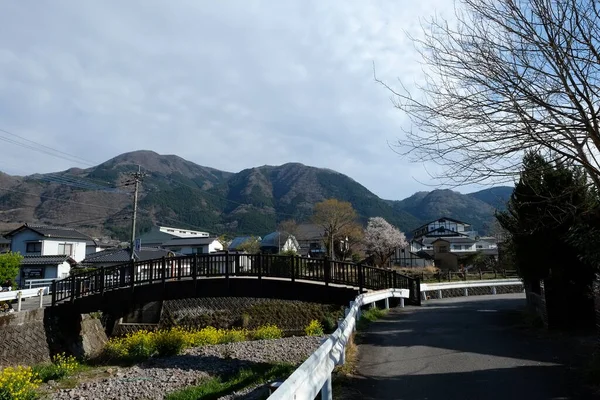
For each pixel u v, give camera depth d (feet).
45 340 57.72
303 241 249.96
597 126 19.53
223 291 56.34
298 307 85.76
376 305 57.88
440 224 229.04
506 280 89.61
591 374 20.54
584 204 26.00
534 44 19.70
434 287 77.00
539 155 22.52
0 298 61.57
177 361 44.45
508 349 28.27
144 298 58.39
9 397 33.91
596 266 28.60
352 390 20.63
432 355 27.61
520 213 34.63
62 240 144.36
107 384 38.14
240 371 35.91
